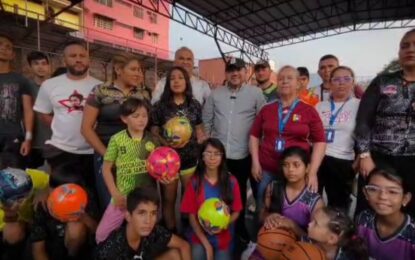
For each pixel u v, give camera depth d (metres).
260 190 3.24
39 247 2.84
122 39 27.17
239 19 18.06
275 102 3.26
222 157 3.07
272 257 2.57
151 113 3.37
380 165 2.49
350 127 3.23
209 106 3.88
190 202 3.05
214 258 2.96
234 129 3.68
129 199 2.37
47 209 2.82
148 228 2.35
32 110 3.90
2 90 3.66
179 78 3.37
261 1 15.60
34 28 14.78
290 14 17.80
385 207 2.25
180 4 15.57
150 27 32.47
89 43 16.88
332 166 3.31
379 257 2.45
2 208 2.77
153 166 2.64
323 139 3.03
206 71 29.02
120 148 2.77
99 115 3.04
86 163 3.42
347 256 2.35
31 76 5.06
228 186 3.08
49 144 3.35
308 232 2.55
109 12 27.95
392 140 2.62
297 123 3.04
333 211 2.43
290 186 2.90
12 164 3.36
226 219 2.80
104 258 2.48
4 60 3.69
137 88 3.29
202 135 3.63
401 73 2.63
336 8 17.12
